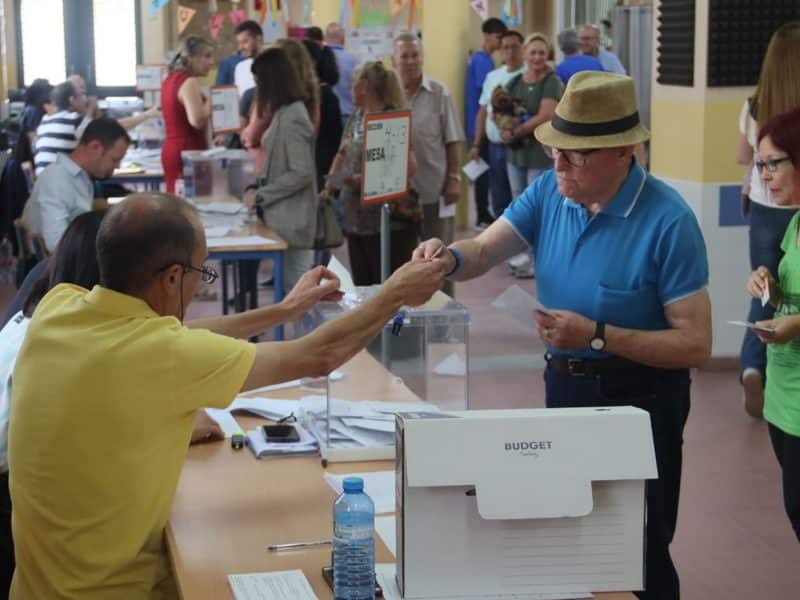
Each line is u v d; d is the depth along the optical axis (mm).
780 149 3178
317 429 3027
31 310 3174
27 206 6199
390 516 2516
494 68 11492
